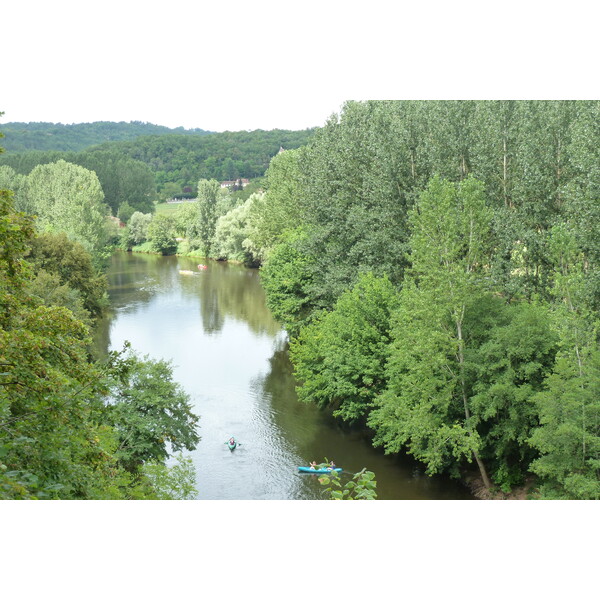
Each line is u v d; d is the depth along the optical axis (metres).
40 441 11.60
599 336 27.00
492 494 28.08
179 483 22.62
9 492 9.40
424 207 30.77
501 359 27.58
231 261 119.69
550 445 24.06
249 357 53.78
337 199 49.47
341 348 35.66
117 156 178.00
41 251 54.00
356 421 38.78
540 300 33.50
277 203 82.94
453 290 28.64
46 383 12.00
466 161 41.44
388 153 43.66
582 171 32.88
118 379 14.80
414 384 29.30
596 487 22.48
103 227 103.75
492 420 29.50
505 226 35.94
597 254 30.83
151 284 91.38
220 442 36.16
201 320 67.50
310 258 52.69
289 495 29.59
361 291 38.41
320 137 59.78
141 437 27.92
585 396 23.66
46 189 103.81
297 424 38.88
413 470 31.97
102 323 66.00
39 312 13.32
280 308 54.12
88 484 13.23
